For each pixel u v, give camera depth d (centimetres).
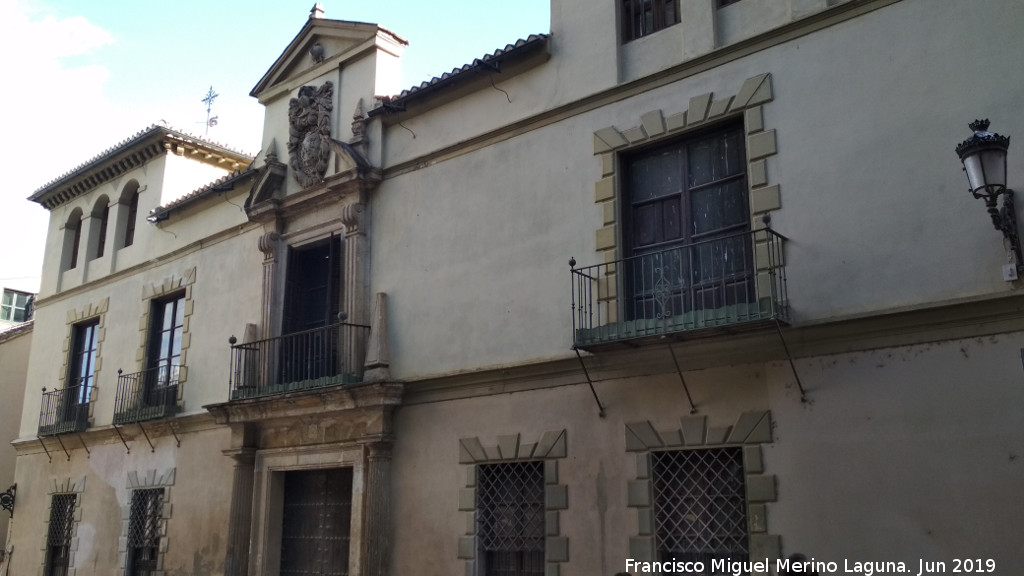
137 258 1998
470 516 1193
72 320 2147
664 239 1116
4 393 2486
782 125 1018
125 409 1862
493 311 1246
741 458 985
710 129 1096
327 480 1446
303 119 1600
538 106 1268
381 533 1280
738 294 1029
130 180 2116
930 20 936
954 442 840
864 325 912
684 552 1003
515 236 1248
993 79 885
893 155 932
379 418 1312
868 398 899
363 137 1488
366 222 1460
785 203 996
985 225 859
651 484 1033
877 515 869
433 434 1273
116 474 1856
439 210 1362
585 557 1065
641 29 1204
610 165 1160
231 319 1683
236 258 1719
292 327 1564
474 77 1341
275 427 1496
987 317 845
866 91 965
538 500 1147
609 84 1188
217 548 1555
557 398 1144
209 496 1608
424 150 1409
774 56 1043
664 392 1043
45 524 2011
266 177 1594
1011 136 862
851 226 944
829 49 1002
